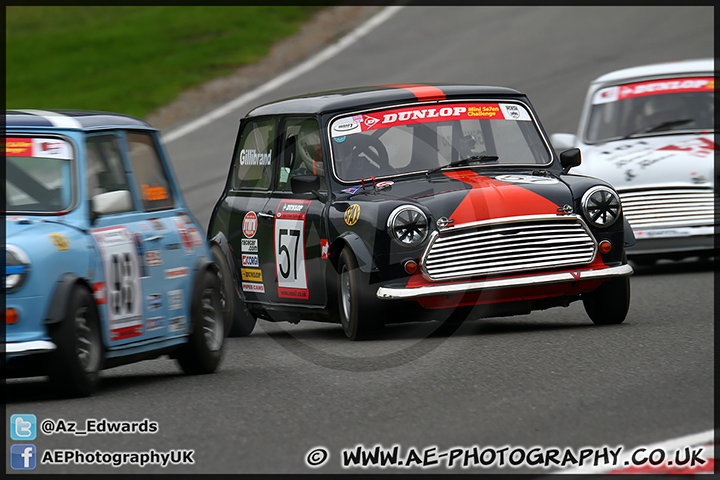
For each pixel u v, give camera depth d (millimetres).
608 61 104625
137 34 124250
